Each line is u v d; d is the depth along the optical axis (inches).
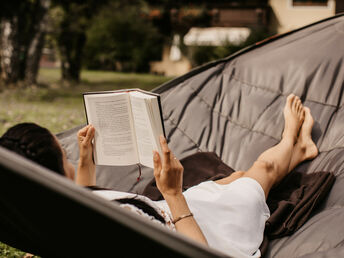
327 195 90.7
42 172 45.7
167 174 68.7
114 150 76.9
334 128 110.6
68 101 378.6
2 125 243.4
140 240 46.9
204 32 693.3
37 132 59.0
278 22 662.5
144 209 65.8
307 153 105.0
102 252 52.4
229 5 673.6
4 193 49.6
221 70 138.9
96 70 853.8
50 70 808.9
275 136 116.3
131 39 798.5
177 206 68.8
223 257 45.3
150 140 72.8
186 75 136.8
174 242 45.5
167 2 698.2
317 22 141.2
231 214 79.1
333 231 75.6
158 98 71.1
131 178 108.6
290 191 95.3
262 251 78.9
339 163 98.3
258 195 84.1
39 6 456.1
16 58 450.3
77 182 78.4
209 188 87.1
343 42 129.1
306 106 119.2
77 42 559.8
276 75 129.8
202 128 123.9
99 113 76.6
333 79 121.4
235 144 119.0
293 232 83.0
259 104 125.1
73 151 114.1
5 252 103.1
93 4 546.3
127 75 733.9
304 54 130.8
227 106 128.6
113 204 46.6
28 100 371.6
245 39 560.4
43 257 68.1
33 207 49.6
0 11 421.1
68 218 48.9
